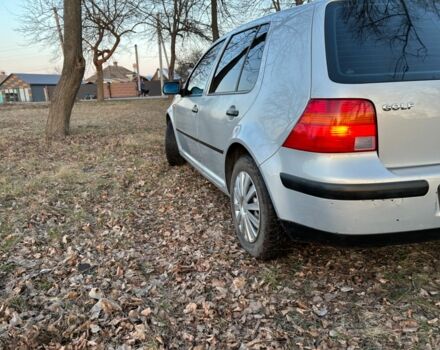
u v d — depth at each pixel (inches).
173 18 913.5
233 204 123.5
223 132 128.5
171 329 87.9
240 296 98.6
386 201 82.5
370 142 83.4
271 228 104.5
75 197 174.9
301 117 89.7
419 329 83.9
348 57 88.0
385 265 107.9
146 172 214.7
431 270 104.5
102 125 434.0
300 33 99.0
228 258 116.9
